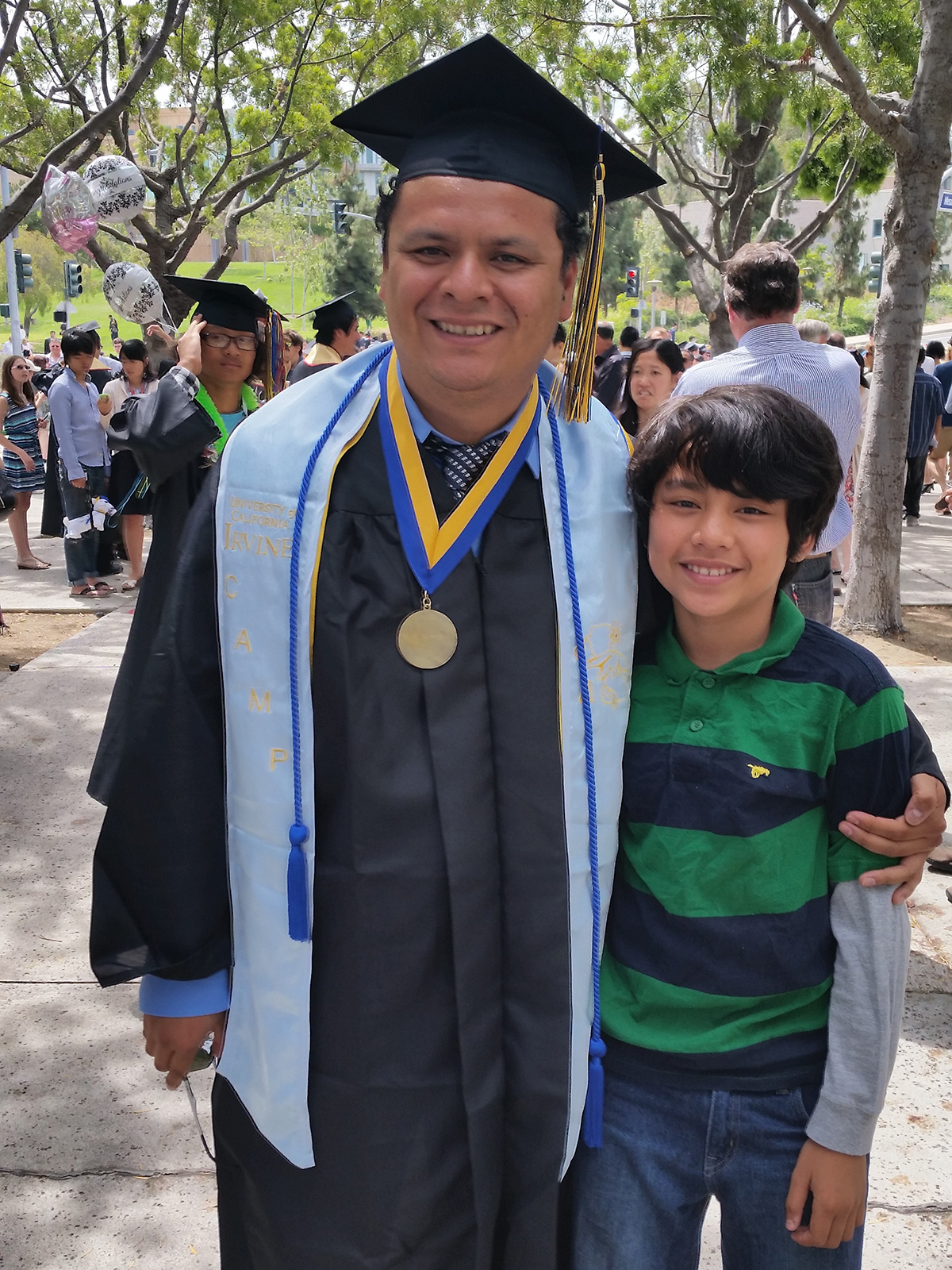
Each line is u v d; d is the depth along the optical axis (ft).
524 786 4.75
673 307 244.22
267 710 4.67
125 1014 9.93
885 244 22.81
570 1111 4.82
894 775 4.74
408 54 42.27
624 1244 4.92
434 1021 4.71
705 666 5.00
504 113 4.73
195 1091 8.95
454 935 4.62
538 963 4.77
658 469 4.75
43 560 33.01
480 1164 4.78
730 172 35.96
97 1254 7.31
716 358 11.05
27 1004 10.03
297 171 47.39
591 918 4.86
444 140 4.63
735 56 26.91
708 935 4.78
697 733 4.86
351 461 4.83
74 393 26.71
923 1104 8.80
